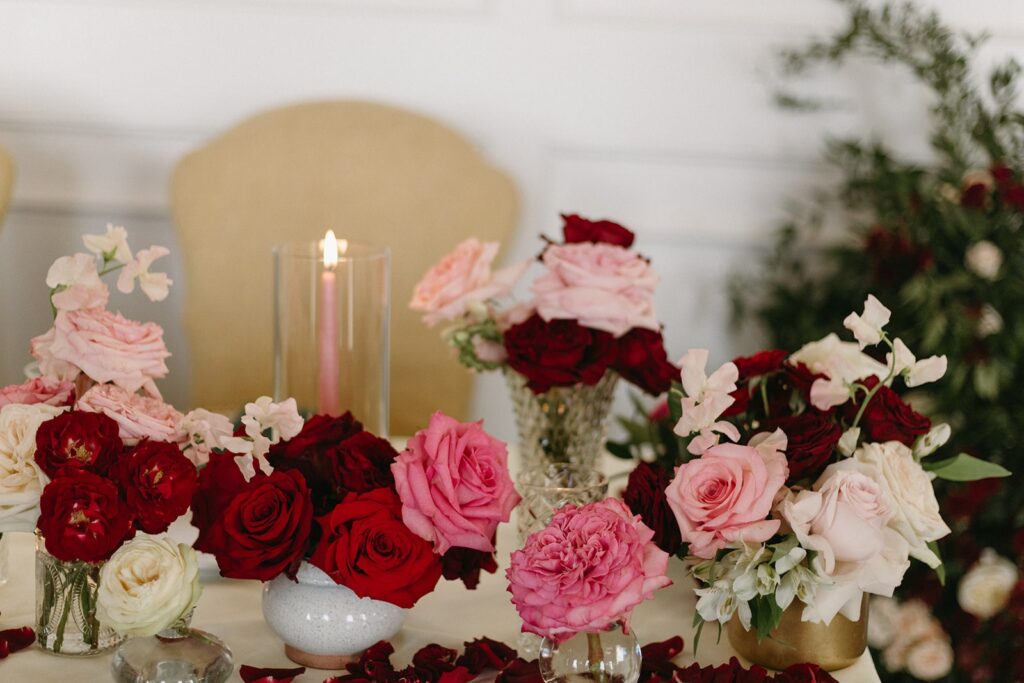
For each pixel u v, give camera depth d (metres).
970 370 1.77
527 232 2.07
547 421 1.25
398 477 0.88
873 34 1.88
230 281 1.84
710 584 0.94
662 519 0.95
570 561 0.82
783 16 2.00
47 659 0.95
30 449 0.88
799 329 1.94
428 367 1.86
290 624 0.94
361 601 0.93
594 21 2.00
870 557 0.91
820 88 2.03
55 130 2.00
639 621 1.06
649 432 1.23
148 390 1.01
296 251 1.20
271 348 1.86
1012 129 1.86
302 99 2.01
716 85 2.02
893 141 2.04
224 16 1.97
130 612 0.83
